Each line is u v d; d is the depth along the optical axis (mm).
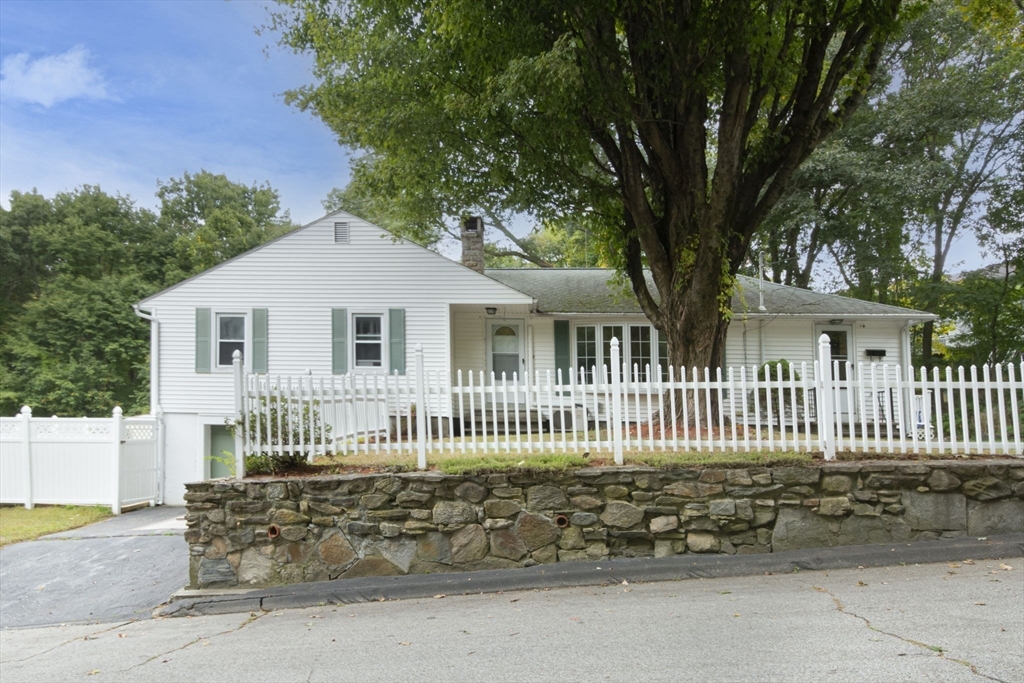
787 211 25688
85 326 32094
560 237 35000
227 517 8070
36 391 30750
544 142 11188
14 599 8773
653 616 6129
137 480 16219
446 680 4828
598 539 7906
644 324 18172
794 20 11078
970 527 7875
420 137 11891
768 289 20422
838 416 8406
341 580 7859
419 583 7555
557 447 8695
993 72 23672
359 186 14570
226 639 6406
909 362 18516
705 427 9859
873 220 25266
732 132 10594
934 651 4816
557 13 10000
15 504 15570
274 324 17719
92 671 5688
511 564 7867
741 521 7883
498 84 9961
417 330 17422
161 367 17859
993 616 5570
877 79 25266
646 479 7953
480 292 17359
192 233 39844
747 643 5219
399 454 8633
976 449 8320
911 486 7926
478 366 18312
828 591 6621
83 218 36688
